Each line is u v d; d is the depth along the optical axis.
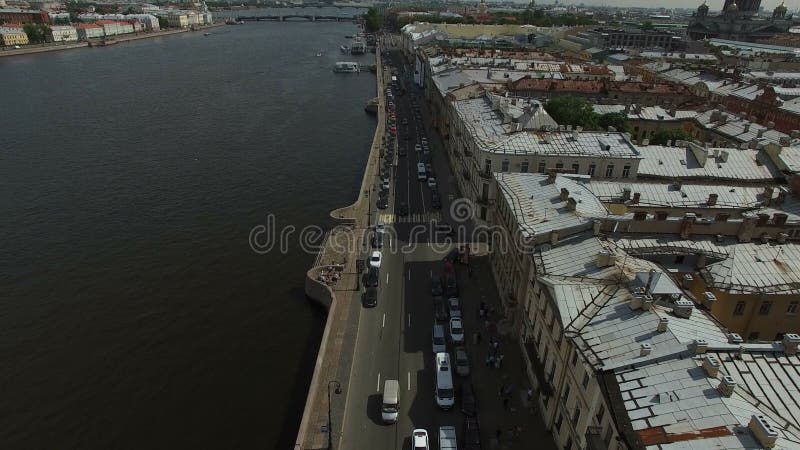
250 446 55.16
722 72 169.50
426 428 52.44
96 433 56.66
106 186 117.75
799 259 53.31
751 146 90.44
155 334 71.56
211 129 163.25
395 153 138.00
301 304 78.19
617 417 34.22
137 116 175.12
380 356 62.38
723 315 51.25
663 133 105.94
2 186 116.06
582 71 174.25
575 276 48.88
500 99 108.38
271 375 64.81
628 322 41.16
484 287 76.12
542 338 52.94
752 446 30.16
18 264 86.50
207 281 83.56
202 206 109.44
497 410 54.25
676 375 35.72
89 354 67.69
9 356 66.94
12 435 56.19
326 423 52.94
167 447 55.06
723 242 56.00
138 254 90.44
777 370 36.31
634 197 70.06
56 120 167.38
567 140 86.88
